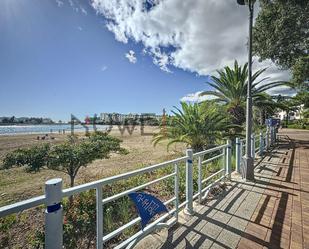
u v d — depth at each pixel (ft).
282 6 35.45
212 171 22.67
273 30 39.45
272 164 24.38
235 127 37.06
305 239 9.40
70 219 12.85
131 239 8.45
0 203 18.19
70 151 16.38
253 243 9.11
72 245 10.74
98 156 18.40
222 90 51.90
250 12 18.20
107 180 7.41
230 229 10.23
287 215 11.66
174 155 37.27
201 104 35.47
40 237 11.44
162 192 17.46
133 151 48.21
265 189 15.88
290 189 15.81
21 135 137.18
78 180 24.20
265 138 36.45
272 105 50.29
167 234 9.80
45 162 15.44
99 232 7.27
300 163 24.88
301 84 45.96
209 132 33.12
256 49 44.09
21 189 22.45
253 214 11.78
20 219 13.43
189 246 8.88
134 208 14.53
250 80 18.60
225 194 14.89
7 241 11.30
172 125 35.37
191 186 11.86
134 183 19.03
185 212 11.87
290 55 41.57
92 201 15.02
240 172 20.42
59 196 5.57
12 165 14.87
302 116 139.95
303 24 35.60
